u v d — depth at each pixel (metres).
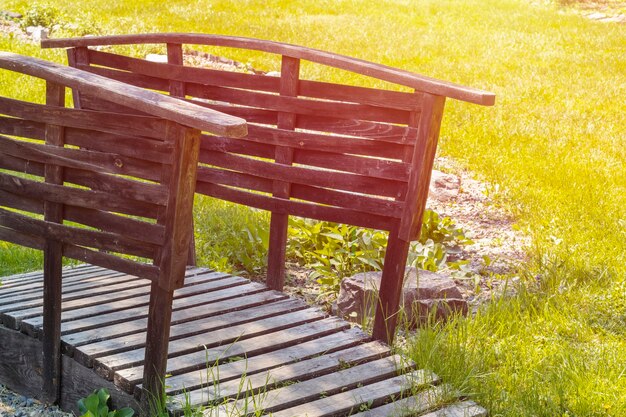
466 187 9.98
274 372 4.15
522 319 5.53
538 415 4.18
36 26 16.75
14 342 4.43
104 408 3.82
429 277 5.87
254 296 5.16
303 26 21.08
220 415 3.66
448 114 13.72
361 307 5.51
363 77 16.39
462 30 22.12
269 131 5.14
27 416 4.14
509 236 8.21
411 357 4.50
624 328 5.59
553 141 12.44
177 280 3.52
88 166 3.71
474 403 4.07
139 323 4.54
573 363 4.80
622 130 13.30
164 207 3.48
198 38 5.36
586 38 21.69
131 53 15.30
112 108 5.48
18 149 3.94
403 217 4.58
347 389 4.08
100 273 5.61
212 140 5.39
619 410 4.25
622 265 6.95
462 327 4.97
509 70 17.70
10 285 5.32
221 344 4.42
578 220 8.56
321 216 5.00
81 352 4.06
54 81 3.71
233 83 5.30
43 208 3.97
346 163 4.86
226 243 6.88
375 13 24.05
